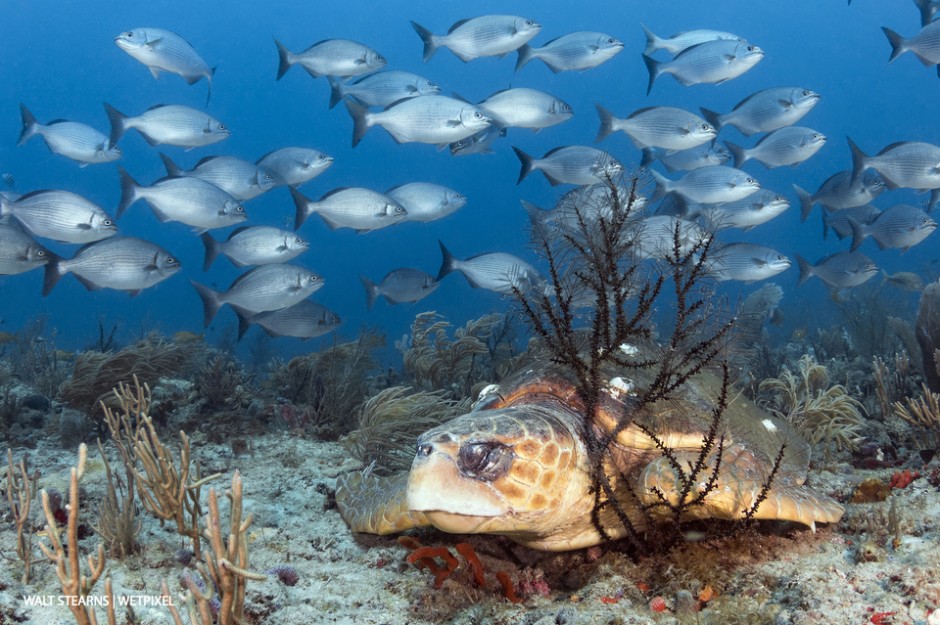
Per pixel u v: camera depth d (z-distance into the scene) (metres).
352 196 2.11
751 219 2.11
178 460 1.49
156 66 2.12
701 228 1.18
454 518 0.77
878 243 2.26
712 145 2.30
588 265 0.95
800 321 4.44
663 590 0.81
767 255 2.07
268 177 2.18
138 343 2.17
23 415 1.85
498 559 0.96
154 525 1.03
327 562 0.98
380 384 2.49
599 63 2.26
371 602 0.87
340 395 1.99
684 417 0.96
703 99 24.09
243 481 1.35
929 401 1.38
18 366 2.72
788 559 0.84
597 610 0.78
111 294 16.05
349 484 1.22
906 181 1.99
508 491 0.78
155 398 1.81
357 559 1.00
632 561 0.88
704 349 0.90
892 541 0.84
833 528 0.92
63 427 1.68
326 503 1.21
